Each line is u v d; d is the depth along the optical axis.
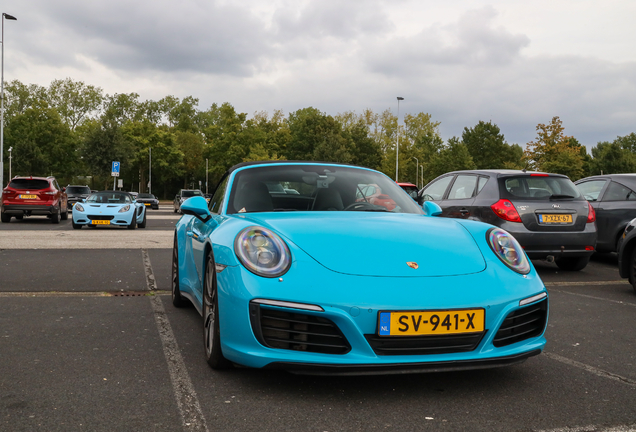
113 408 2.41
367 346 2.46
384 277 2.57
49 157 74.38
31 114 75.06
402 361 2.46
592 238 6.90
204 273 3.24
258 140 79.00
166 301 5.08
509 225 6.72
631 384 2.81
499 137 99.12
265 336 2.55
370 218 3.23
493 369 3.05
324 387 2.71
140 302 5.01
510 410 2.42
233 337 2.61
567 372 3.01
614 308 4.93
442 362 2.49
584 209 6.94
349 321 2.45
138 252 9.02
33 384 2.73
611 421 2.30
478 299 2.57
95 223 14.67
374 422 2.28
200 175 87.81
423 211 3.81
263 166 4.00
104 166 62.22
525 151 61.25
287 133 84.31
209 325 3.05
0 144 29.78
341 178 3.95
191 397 2.55
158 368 3.02
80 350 3.37
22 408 2.40
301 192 3.73
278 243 2.71
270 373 2.93
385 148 88.06
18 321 4.16
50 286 5.72
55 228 15.09
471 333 2.55
